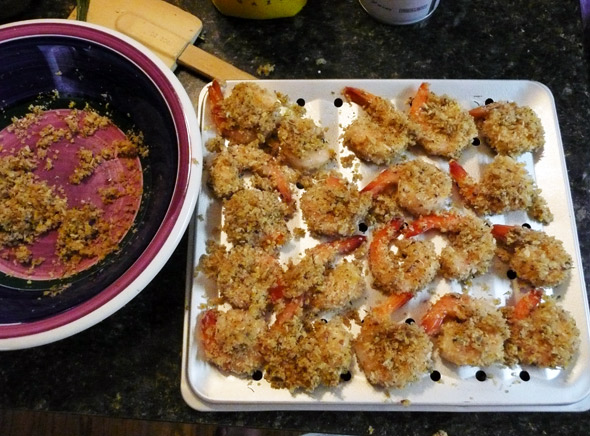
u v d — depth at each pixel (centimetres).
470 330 73
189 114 71
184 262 80
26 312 70
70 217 78
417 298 78
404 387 71
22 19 94
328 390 71
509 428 74
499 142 84
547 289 79
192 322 74
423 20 96
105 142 84
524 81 89
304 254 79
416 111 85
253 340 72
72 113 85
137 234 76
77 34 77
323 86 88
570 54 95
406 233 80
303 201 80
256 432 93
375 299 78
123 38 76
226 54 93
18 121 83
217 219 81
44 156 83
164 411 74
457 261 77
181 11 92
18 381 74
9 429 102
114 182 82
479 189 82
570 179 88
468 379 73
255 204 78
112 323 77
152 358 76
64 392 74
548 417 75
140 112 81
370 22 96
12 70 80
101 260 76
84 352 76
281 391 71
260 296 75
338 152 85
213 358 72
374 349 71
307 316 76
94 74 82
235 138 85
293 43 94
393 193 83
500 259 80
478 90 89
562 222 82
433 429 74
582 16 104
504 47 95
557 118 89
